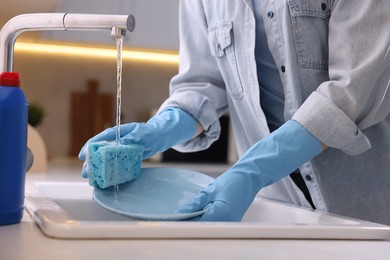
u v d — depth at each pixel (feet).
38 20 2.73
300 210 3.37
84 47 9.36
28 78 9.41
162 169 3.52
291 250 2.07
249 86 3.73
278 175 3.06
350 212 3.60
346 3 3.21
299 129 3.07
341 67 3.17
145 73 10.11
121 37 2.72
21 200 2.49
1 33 2.79
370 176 3.61
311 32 3.43
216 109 4.26
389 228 2.40
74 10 8.54
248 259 1.89
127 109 10.01
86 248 1.96
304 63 3.46
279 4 3.49
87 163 3.05
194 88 4.21
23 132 2.45
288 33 3.43
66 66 9.61
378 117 3.26
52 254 1.85
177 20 9.14
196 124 3.99
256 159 3.03
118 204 2.97
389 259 1.96
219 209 2.82
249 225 2.29
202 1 4.11
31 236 2.17
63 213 2.48
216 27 3.92
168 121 3.76
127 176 3.20
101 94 9.79
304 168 3.51
